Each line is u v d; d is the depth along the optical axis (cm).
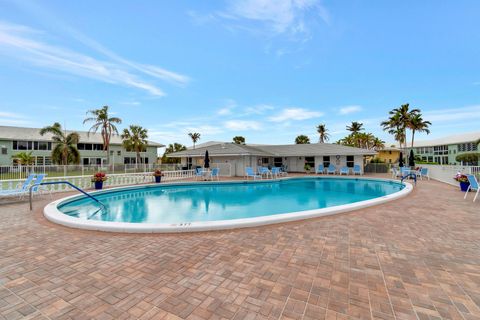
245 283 290
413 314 232
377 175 2302
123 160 4050
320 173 2620
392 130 3894
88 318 227
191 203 1110
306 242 434
